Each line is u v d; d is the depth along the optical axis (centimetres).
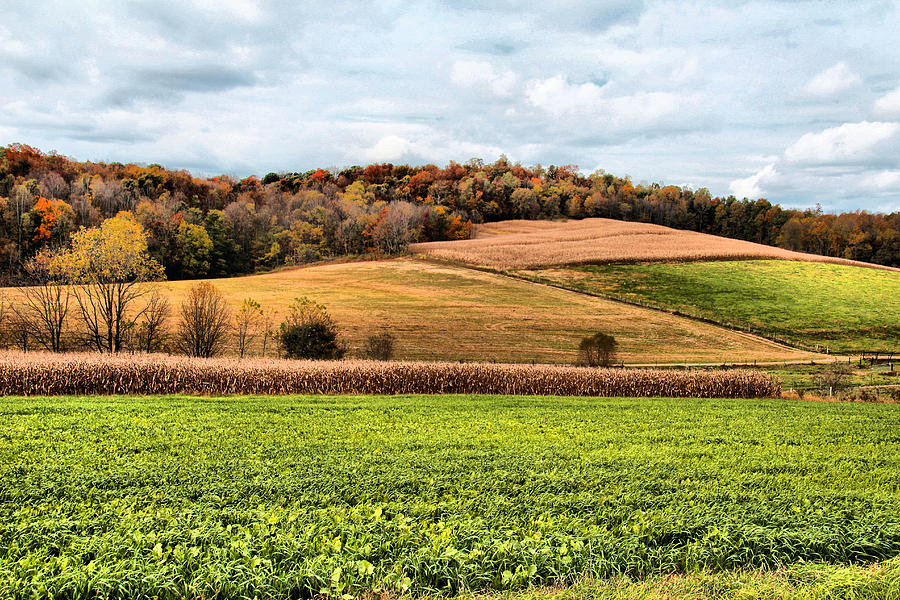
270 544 795
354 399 2581
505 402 2550
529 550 794
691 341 5875
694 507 1023
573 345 5584
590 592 690
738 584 712
